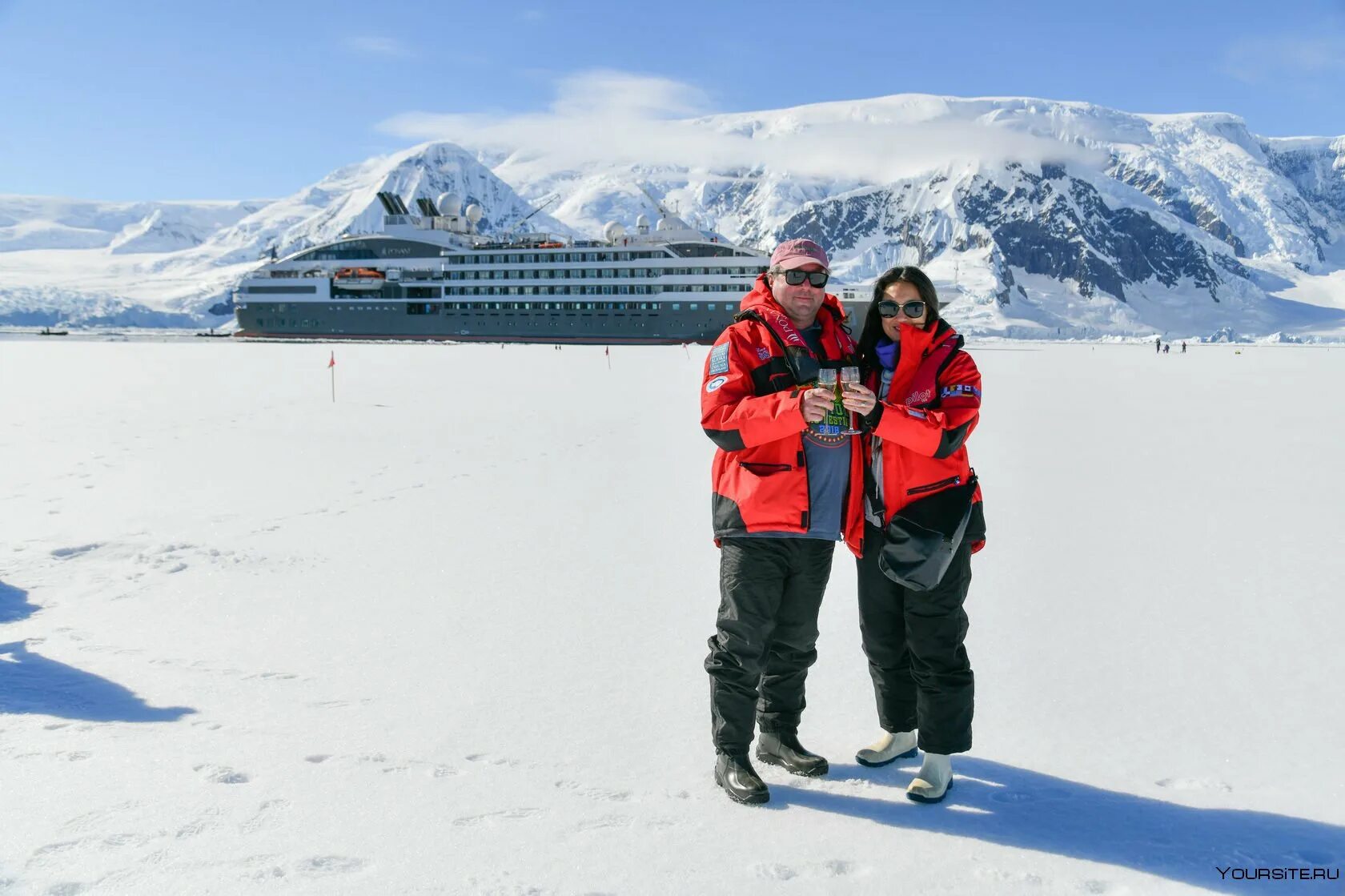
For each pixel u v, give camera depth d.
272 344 104.00
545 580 7.33
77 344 96.50
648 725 4.29
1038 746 4.16
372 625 6.02
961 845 3.14
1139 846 3.15
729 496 3.71
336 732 4.07
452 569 7.69
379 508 10.48
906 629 3.66
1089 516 10.28
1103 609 6.57
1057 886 2.86
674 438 18.42
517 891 2.70
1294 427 22.09
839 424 3.66
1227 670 5.23
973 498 3.67
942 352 3.65
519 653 5.43
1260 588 7.14
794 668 3.89
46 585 6.95
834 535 3.68
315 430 18.91
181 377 38.28
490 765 3.74
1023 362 78.81
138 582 7.07
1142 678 5.11
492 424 20.59
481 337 105.56
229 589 6.91
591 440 17.94
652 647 5.58
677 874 2.86
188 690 4.61
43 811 3.12
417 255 110.44
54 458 14.45
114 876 2.70
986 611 6.52
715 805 3.43
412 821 3.16
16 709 4.20
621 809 3.35
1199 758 4.00
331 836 3.02
